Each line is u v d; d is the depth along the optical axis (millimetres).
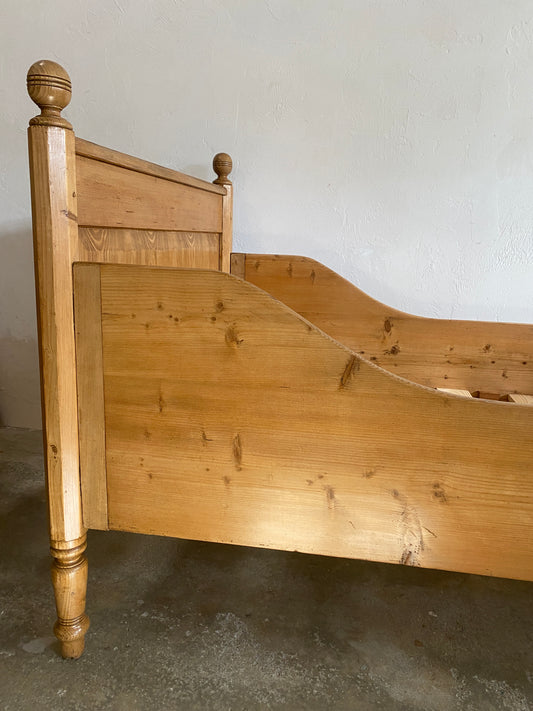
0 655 1162
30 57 2205
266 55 2051
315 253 2182
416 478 994
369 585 1456
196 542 1656
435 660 1180
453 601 1397
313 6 1974
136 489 1104
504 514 978
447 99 1958
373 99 2010
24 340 2430
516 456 948
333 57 2004
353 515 1036
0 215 2334
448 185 2025
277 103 2082
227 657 1171
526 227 2002
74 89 2221
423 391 951
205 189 1706
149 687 1086
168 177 1395
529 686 1112
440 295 2119
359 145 2057
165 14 2088
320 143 2084
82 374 1063
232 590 1416
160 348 1023
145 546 1623
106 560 1539
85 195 1032
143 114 2195
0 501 1847
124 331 1027
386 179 2064
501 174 1979
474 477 971
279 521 1069
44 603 1339
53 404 1042
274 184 2156
